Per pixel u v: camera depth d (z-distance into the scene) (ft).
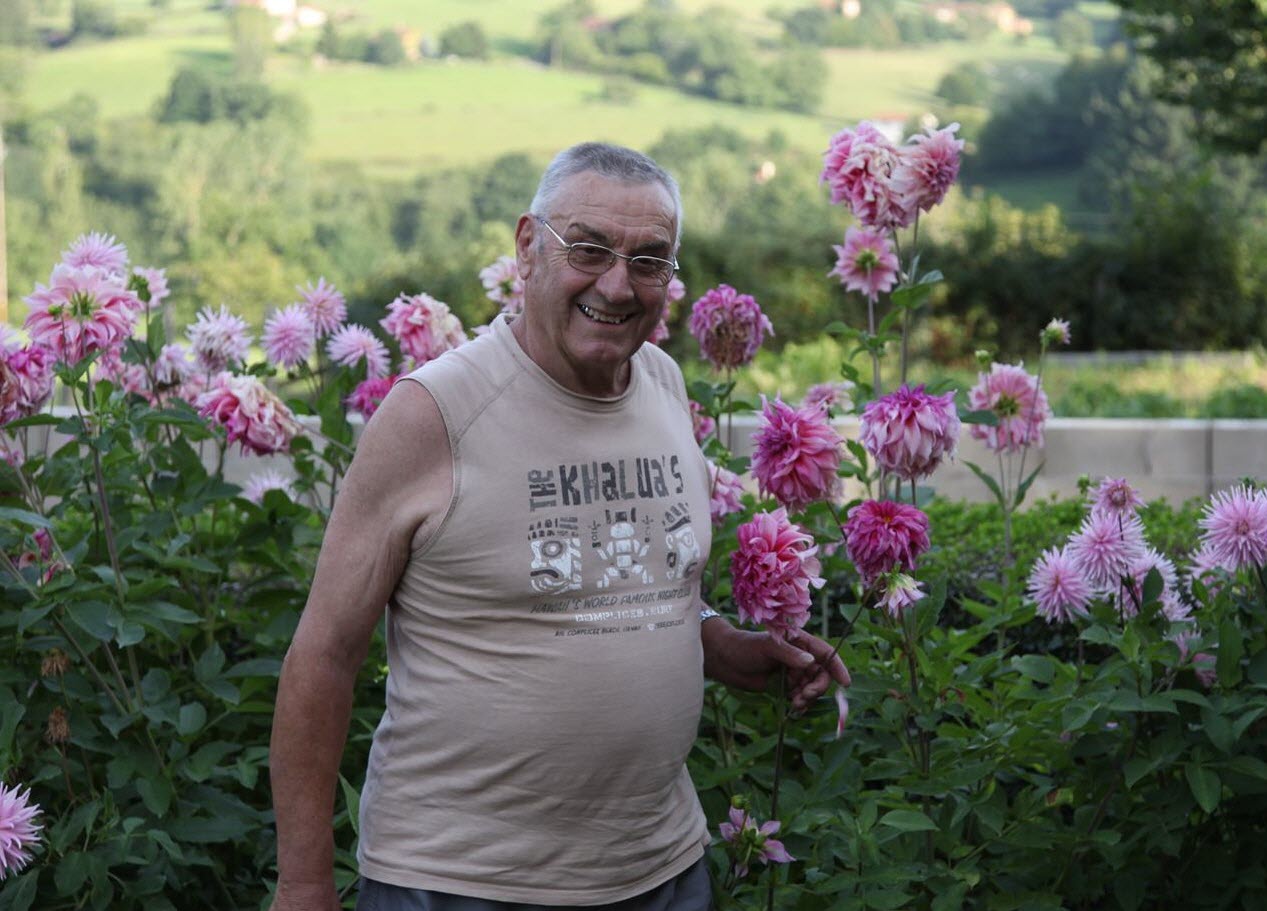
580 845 7.83
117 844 9.78
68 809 10.11
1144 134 147.95
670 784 8.23
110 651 11.10
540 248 7.73
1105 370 49.75
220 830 10.36
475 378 7.76
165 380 12.57
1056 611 10.22
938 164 11.04
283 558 12.14
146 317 12.31
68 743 10.60
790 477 8.52
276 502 11.96
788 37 191.21
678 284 12.14
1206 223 57.26
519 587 7.63
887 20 199.82
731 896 9.21
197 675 10.82
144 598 11.13
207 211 132.16
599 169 7.66
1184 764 9.62
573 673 7.67
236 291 125.49
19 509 10.66
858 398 11.47
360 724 11.64
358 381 12.57
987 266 55.57
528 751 7.66
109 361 12.04
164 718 10.27
